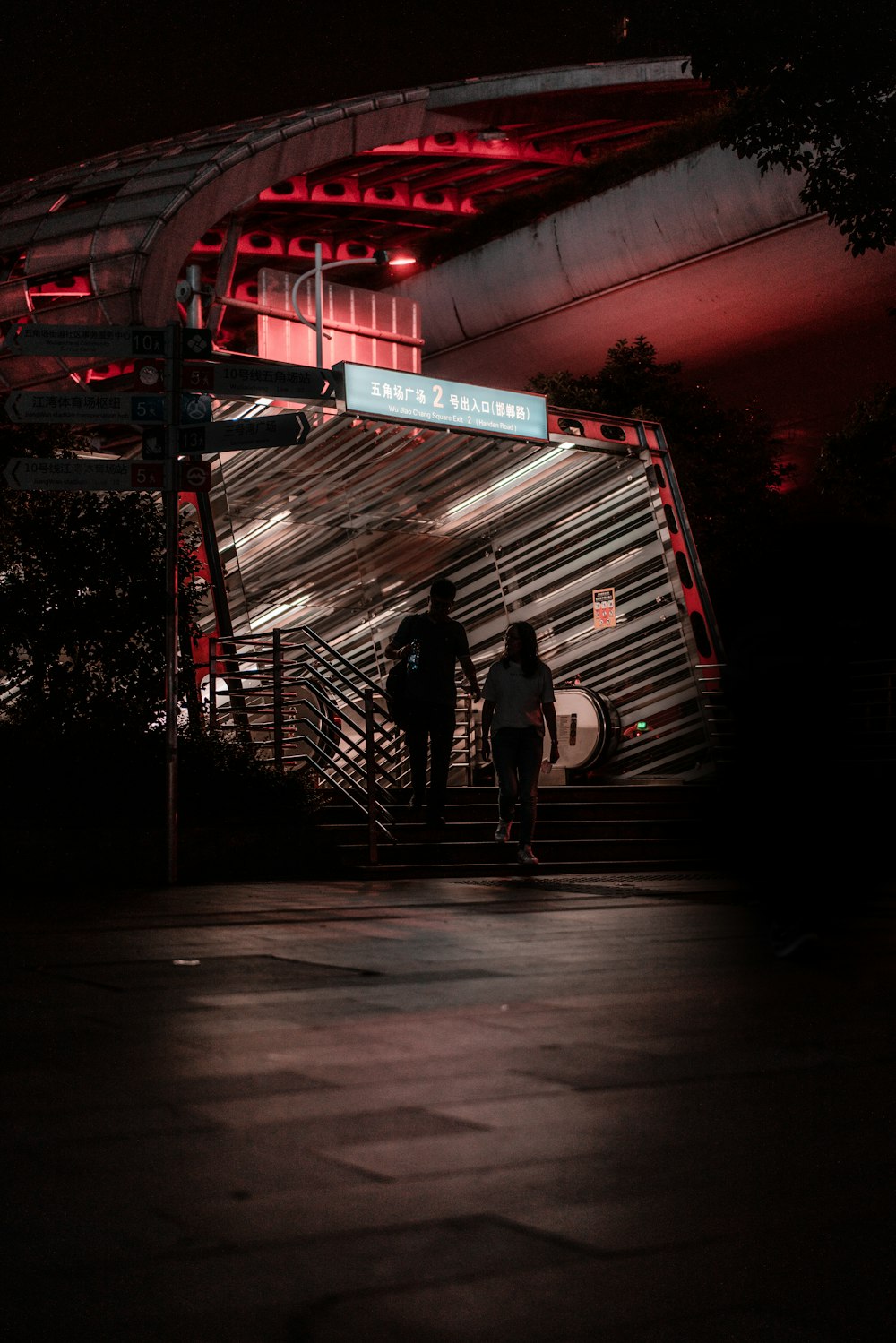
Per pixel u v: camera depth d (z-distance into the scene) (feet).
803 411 129.29
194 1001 16.16
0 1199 8.93
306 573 62.85
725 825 21.11
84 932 22.39
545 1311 7.32
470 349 150.10
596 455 52.80
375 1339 6.93
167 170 115.85
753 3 47.47
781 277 117.70
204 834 32.32
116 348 30.22
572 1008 16.08
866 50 47.29
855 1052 13.93
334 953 20.11
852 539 19.22
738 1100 11.87
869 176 48.78
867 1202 9.20
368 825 35.17
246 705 45.75
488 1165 9.87
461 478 55.98
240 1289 7.52
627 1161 10.04
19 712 36.86
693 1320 7.25
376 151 145.79
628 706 53.21
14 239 111.45
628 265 128.06
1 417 41.19
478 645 61.21
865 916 27.22
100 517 37.17
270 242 163.63
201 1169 9.62
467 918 24.84
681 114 155.84
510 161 162.40
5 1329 6.94
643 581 53.26
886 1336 7.11
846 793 20.35
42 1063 12.82
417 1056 13.34
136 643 37.50
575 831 39.60
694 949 21.31
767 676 20.13
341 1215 8.74
